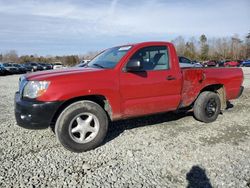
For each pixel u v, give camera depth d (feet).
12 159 11.59
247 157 12.05
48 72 13.24
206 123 17.53
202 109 17.11
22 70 103.35
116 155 12.21
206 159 11.81
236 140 14.32
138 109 14.05
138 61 12.89
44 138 14.26
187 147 13.20
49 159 11.68
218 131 15.87
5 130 15.53
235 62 157.07
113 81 12.95
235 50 269.44
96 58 16.48
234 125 17.20
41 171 10.53
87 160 11.65
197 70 16.40
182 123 17.48
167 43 15.28
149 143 13.71
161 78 14.49
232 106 23.35
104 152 12.55
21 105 12.00
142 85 13.83
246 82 44.39
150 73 14.20
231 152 12.61
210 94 17.29
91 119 12.71
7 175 10.14
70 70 13.50
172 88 15.02
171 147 13.20
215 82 17.46
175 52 15.43
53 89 11.65
